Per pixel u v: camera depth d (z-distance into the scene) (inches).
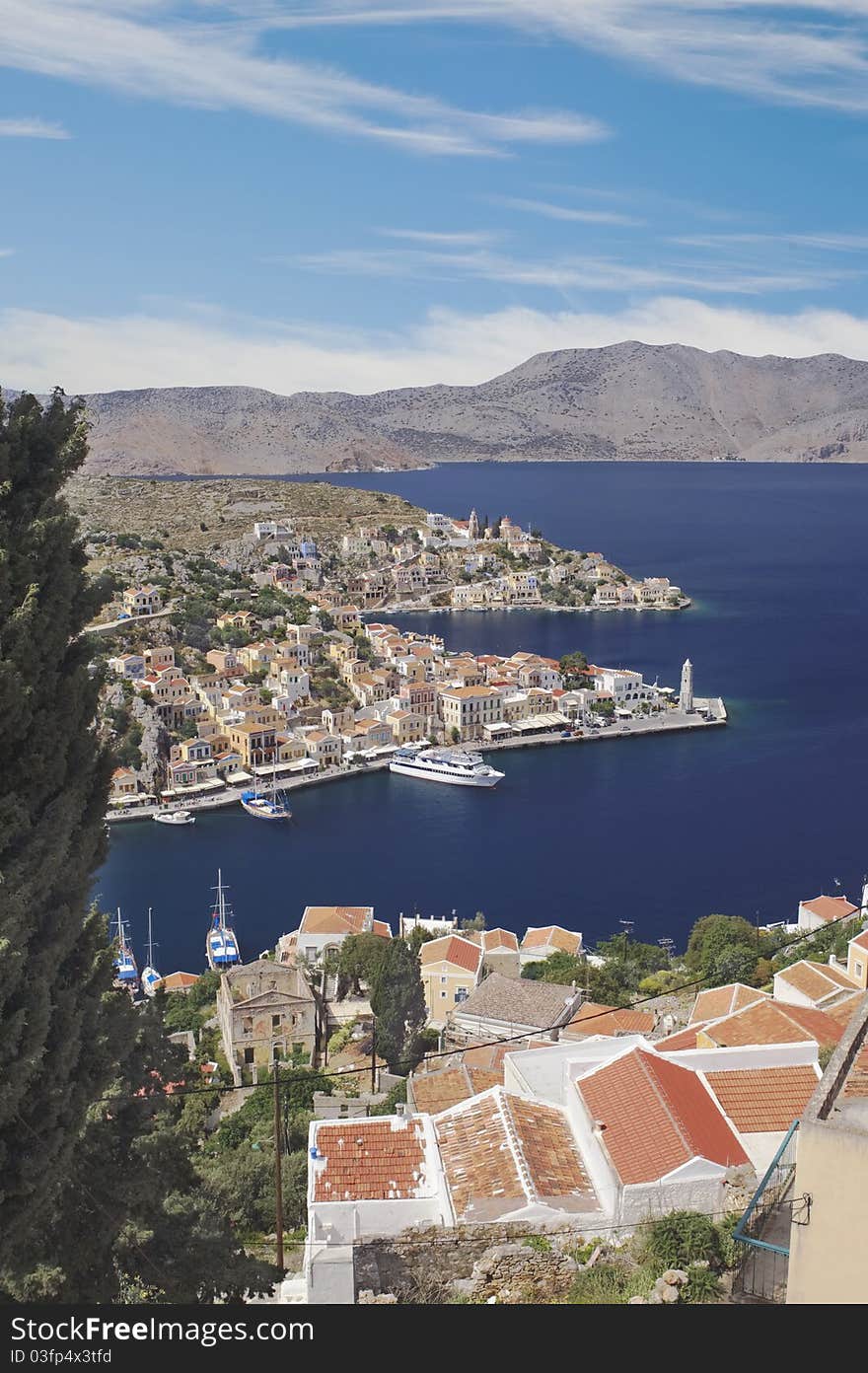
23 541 1057.5
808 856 5708.7
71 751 1120.2
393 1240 1077.1
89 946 1125.7
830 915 4116.6
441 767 7450.8
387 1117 1284.4
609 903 5182.1
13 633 1024.9
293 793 7190.0
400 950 3046.3
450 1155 1200.8
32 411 1133.7
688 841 5979.3
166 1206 1205.7
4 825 1005.2
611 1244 1078.4
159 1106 1213.7
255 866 5816.9
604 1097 1234.0
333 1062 2874.0
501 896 5315.0
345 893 5413.4
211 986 3900.1
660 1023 2618.1
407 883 5521.7
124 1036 1125.1
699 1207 1097.4
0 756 1040.8
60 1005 994.7
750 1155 1198.3
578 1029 2573.8
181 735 7583.7
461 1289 1069.1
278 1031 3009.4
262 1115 2406.5
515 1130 1202.6
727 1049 1343.5
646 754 7810.0
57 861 1011.3
